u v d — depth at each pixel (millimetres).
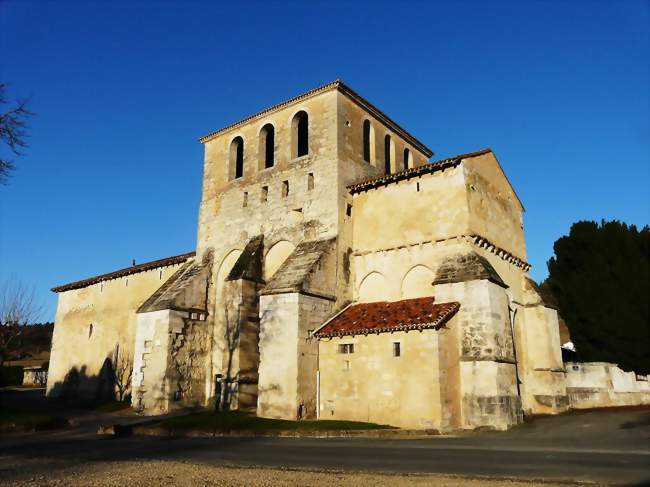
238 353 26516
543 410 26531
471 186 25469
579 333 31828
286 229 29094
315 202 28281
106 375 38188
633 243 30422
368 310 24984
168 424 22266
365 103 30984
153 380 28203
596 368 29656
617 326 29672
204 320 30688
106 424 25203
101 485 10625
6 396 44812
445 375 20719
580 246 32188
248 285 27891
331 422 21219
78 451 16938
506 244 28172
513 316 27297
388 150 33625
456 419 20859
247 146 32906
